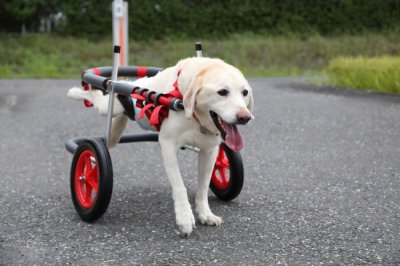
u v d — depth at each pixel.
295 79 16.17
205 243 3.92
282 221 4.38
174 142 4.02
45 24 24.78
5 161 6.38
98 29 23.83
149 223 4.34
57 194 5.14
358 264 3.56
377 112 9.64
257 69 19.36
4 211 4.63
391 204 4.78
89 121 8.97
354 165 6.14
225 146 4.70
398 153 6.68
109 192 4.17
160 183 5.49
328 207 4.71
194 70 3.89
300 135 7.82
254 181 5.54
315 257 3.67
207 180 4.28
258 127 8.43
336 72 14.55
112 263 3.59
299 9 24.73
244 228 4.22
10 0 23.06
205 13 24.09
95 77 4.53
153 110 3.96
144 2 23.77
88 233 4.12
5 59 19.33
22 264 3.57
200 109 3.81
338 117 9.21
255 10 24.39
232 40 23.30
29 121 8.96
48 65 18.89
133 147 7.06
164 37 23.44
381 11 24.77
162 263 3.58
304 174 5.79
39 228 4.23
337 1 24.75
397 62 13.48
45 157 6.59
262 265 3.55
